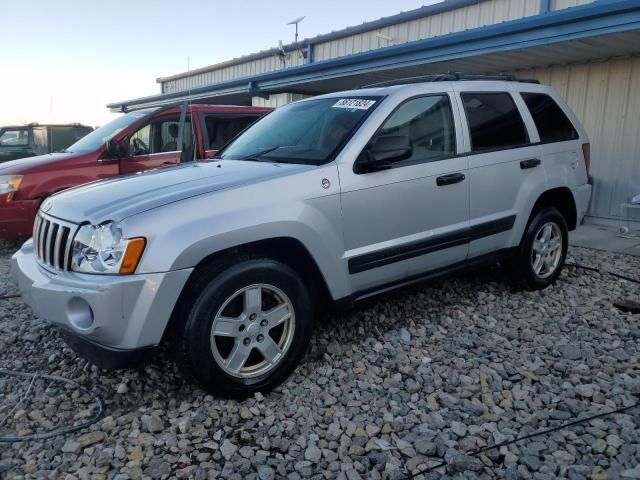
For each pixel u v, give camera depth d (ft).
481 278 17.63
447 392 10.74
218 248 9.86
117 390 10.75
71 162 21.83
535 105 16.51
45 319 10.04
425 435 9.21
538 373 11.36
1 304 15.87
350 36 45.14
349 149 11.91
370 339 13.06
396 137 11.85
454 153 13.83
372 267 12.19
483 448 8.86
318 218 11.13
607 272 18.76
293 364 11.02
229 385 10.18
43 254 11.02
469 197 13.98
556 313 14.84
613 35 21.56
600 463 8.43
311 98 15.44
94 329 9.21
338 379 11.21
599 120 28.22
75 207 10.64
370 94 13.57
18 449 9.00
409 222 12.76
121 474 8.27
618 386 10.70
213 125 24.17
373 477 8.27
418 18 38.75
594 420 9.53
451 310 15.01
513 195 15.16
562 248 17.10
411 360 12.00
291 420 9.76
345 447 8.98
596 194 28.81
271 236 10.49
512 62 28.81
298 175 11.10
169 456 8.71
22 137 46.80
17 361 12.22
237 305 10.44
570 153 17.04
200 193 10.21
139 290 9.21
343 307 12.03
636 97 26.58
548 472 8.25
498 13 33.27
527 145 15.71
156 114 23.48
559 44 23.63
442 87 14.08
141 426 9.59
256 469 8.45
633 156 27.09
